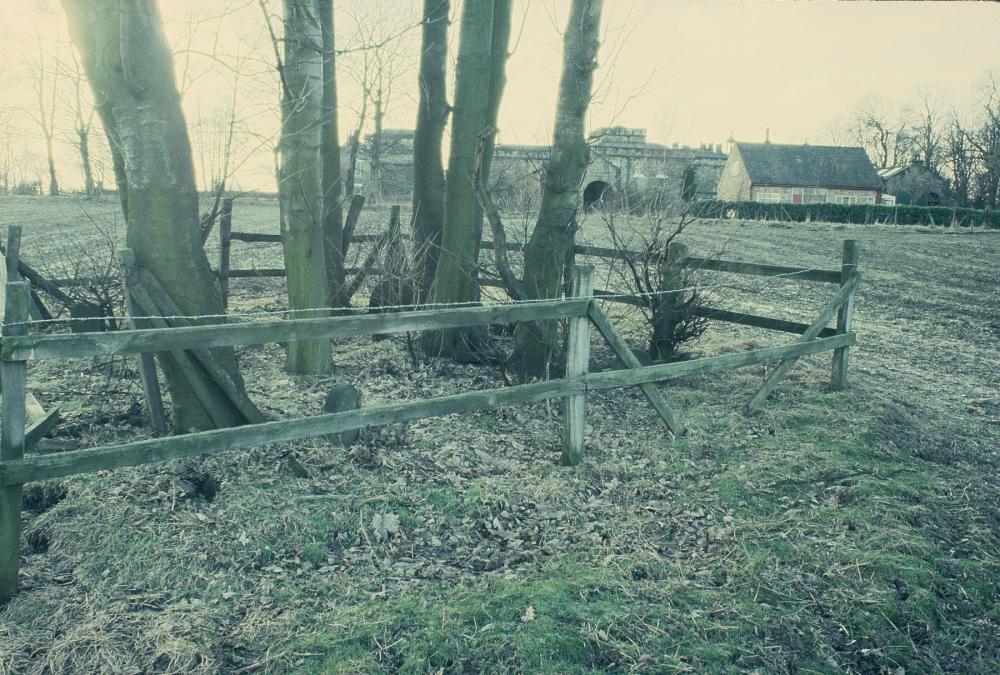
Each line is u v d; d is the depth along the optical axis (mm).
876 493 5418
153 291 5223
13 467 3547
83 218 25891
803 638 3900
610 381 5746
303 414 6242
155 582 3895
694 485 5559
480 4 7805
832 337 7480
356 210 9164
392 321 4539
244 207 35250
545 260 7293
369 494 4902
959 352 10797
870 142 91188
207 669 3324
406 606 3873
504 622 3785
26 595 3721
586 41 6910
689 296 8219
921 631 4035
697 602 4113
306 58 6777
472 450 5805
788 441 6398
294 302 7371
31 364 7359
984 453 6508
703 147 69000
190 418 5500
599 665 3561
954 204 67812
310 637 3584
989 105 67562
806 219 41312
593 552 4562
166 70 5184
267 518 4484
